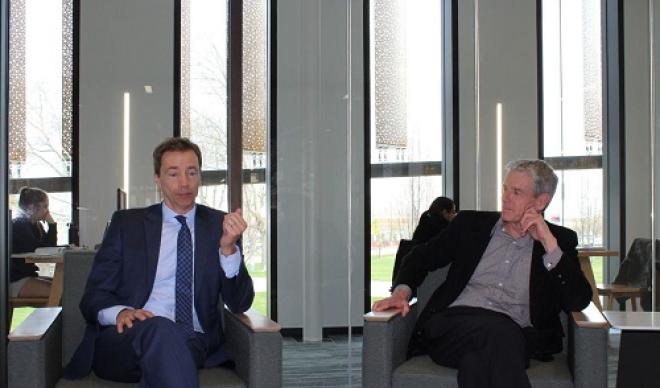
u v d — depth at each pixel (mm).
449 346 2834
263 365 2562
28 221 5270
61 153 5422
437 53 5828
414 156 5762
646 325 2553
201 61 5504
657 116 6051
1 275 3236
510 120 5969
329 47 5570
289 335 5453
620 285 6012
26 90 5398
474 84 5914
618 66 6047
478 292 3127
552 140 6055
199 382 2555
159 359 2434
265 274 5453
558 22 6062
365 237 5582
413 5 5770
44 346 2480
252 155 5492
